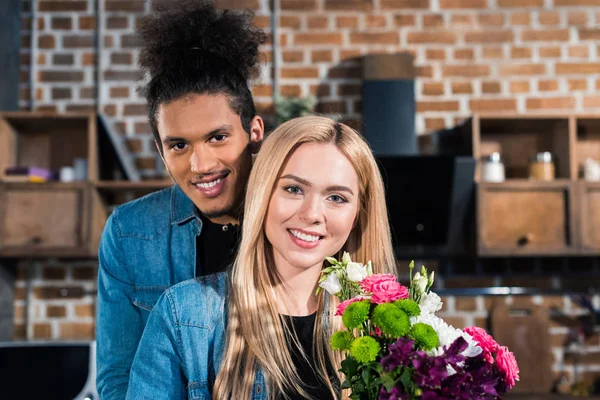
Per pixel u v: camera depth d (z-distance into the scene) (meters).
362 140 1.38
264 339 1.34
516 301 3.30
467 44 3.40
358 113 3.36
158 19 1.48
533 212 3.03
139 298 1.62
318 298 1.42
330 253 1.33
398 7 3.41
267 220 1.33
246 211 1.35
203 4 1.49
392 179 3.04
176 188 1.65
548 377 3.18
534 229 3.03
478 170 3.29
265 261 1.40
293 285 1.40
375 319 1.04
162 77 1.43
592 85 3.38
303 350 1.38
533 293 3.20
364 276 1.17
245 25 1.53
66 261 3.32
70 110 3.40
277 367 1.31
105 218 3.25
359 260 1.46
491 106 3.37
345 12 3.40
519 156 3.34
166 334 1.33
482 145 3.35
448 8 3.41
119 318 1.63
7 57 3.29
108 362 1.61
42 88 3.41
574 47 3.39
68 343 2.86
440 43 3.40
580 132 3.35
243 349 1.34
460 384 0.96
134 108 3.39
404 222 3.11
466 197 3.06
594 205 3.03
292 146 1.31
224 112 1.41
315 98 3.33
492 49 3.39
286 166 1.31
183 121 1.40
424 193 3.06
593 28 3.40
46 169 3.33
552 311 3.29
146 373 1.32
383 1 3.40
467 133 3.21
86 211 3.04
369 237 1.44
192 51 1.45
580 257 3.33
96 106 3.41
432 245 3.15
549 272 3.32
